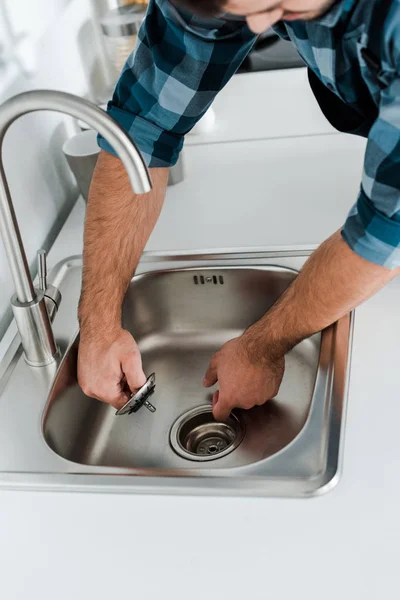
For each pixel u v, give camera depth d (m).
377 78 0.76
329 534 0.74
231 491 0.80
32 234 1.30
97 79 1.71
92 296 1.07
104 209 1.07
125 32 1.61
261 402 1.03
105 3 1.75
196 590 0.71
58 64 1.46
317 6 0.72
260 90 1.72
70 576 0.74
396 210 0.75
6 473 0.86
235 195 1.38
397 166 0.73
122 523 0.79
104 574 0.74
